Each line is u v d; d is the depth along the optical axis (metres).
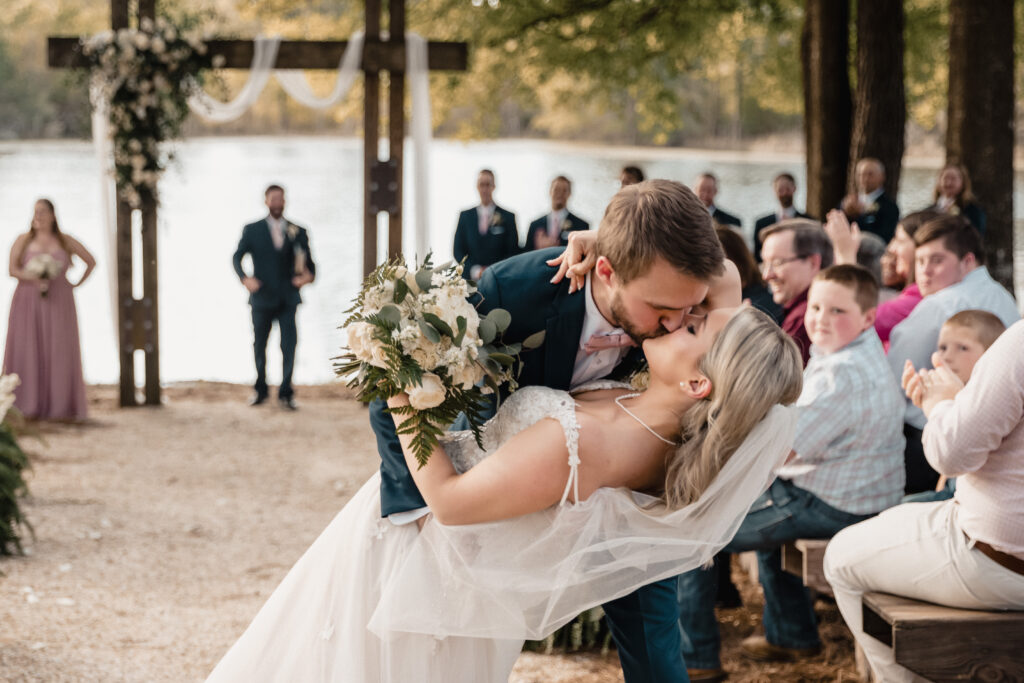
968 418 2.61
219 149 52.09
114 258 8.98
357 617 2.37
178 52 8.70
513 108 72.44
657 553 2.26
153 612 4.30
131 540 5.35
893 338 4.12
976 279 4.14
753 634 4.14
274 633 2.49
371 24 9.07
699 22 15.20
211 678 2.50
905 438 4.01
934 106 17.55
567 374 2.44
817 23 10.34
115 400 9.35
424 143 9.20
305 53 9.05
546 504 2.22
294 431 8.34
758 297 4.05
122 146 8.81
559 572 2.25
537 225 9.58
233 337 12.40
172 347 11.81
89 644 3.87
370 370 2.24
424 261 2.37
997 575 2.72
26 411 8.34
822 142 10.40
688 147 65.50
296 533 5.66
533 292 2.38
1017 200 27.98
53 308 8.34
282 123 70.12
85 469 6.89
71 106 64.81
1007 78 8.62
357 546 2.40
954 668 2.76
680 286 2.12
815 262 4.21
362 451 7.72
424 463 2.21
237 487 6.61
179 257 18.55
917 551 2.86
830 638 4.09
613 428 2.26
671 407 2.31
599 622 3.97
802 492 3.52
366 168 9.22
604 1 14.91
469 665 2.39
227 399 9.53
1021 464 2.65
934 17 14.89
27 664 3.62
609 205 2.20
